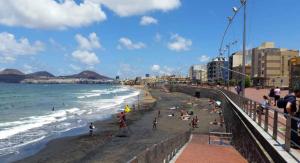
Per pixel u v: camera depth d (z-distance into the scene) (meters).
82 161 27.39
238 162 17.52
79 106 80.62
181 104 88.25
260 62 131.38
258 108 17.69
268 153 11.41
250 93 55.69
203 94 111.06
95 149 32.09
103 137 38.69
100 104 87.75
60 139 36.62
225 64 105.06
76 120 53.34
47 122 49.72
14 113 62.91
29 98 109.88
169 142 17.45
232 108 32.97
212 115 62.06
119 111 69.00
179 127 47.50
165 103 92.81
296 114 11.44
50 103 89.25
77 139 37.00
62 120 52.81
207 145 26.64
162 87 199.62
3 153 29.30
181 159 18.12
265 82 125.44
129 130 44.22
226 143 28.31
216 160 18.12
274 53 125.94
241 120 21.86
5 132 39.09
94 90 197.75
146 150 10.49
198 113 65.81
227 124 39.19
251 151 15.56
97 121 52.44
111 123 50.19
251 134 15.86
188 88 138.50
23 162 26.52
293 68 47.78
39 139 36.00
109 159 28.16
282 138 12.19
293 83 47.44
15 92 152.00
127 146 33.72
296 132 10.05
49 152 30.31
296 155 9.34
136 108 77.00
